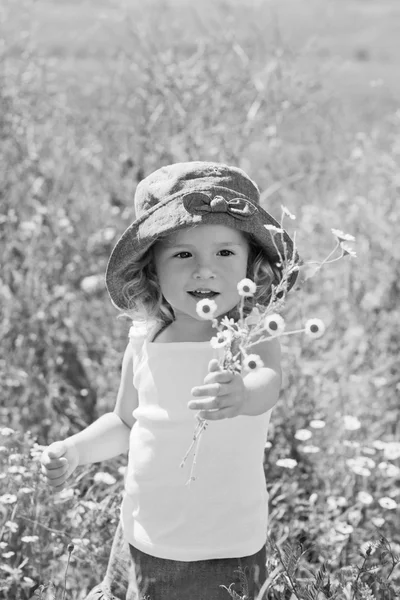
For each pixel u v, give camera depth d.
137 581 3.17
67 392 5.38
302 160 7.20
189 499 3.09
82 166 7.02
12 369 5.29
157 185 3.21
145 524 3.14
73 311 5.89
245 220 3.11
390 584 3.34
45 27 9.84
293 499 4.17
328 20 10.75
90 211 6.70
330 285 6.21
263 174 6.78
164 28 7.30
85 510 3.83
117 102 7.10
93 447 3.34
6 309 5.66
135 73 7.05
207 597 3.09
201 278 3.09
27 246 6.10
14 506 3.77
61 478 3.27
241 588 3.09
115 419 3.40
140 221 3.17
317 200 6.87
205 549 3.08
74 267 6.23
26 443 4.20
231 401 2.83
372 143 6.90
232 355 3.10
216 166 3.21
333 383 5.21
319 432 4.70
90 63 8.66
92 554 3.67
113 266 3.27
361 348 5.70
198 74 6.72
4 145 6.66
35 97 7.05
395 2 17.08
